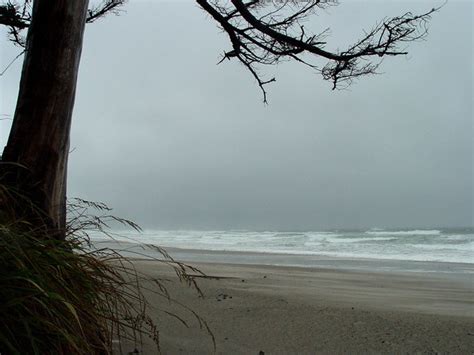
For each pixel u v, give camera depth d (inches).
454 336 150.5
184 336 139.6
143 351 118.9
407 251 1078.4
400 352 129.1
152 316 169.3
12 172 98.8
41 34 105.4
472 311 250.7
